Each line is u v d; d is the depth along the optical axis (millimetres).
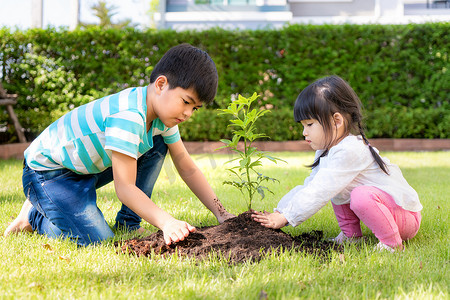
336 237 2514
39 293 1536
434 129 8898
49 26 8070
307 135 2355
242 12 13953
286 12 13742
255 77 8695
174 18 14086
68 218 2332
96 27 8281
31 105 7957
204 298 1490
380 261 1923
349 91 2311
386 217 2131
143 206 2105
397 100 8930
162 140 2598
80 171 2400
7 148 6875
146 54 8445
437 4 14117
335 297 1540
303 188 2268
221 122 8281
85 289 1597
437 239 2385
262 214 2309
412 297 1498
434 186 4441
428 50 8844
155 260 1940
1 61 7836
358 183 2293
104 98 2375
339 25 8852
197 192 2709
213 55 8672
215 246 2053
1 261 1895
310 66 8781
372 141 8758
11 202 3350
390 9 13891
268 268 1803
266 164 6238
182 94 2088
